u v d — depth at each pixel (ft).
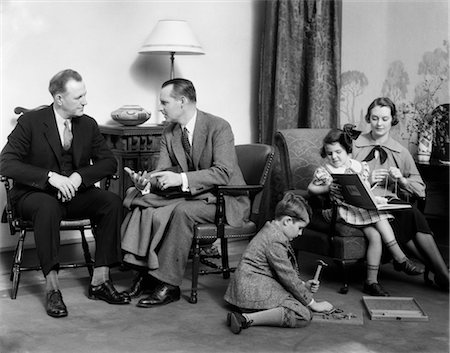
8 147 15.24
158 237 14.69
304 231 16.57
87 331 13.14
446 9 19.66
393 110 17.04
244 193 15.76
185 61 21.18
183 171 15.98
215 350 12.19
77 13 18.98
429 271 17.04
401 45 20.88
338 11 21.56
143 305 14.56
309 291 14.02
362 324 13.62
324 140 16.20
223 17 21.95
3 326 13.35
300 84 22.02
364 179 16.08
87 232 19.47
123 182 18.58
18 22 18.02
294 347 12.37
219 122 15.81
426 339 12.88
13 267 15.61
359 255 15.66
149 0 20.30
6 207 15.55
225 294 14.28
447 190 19.88
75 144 15.65
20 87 18.20
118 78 19.89
